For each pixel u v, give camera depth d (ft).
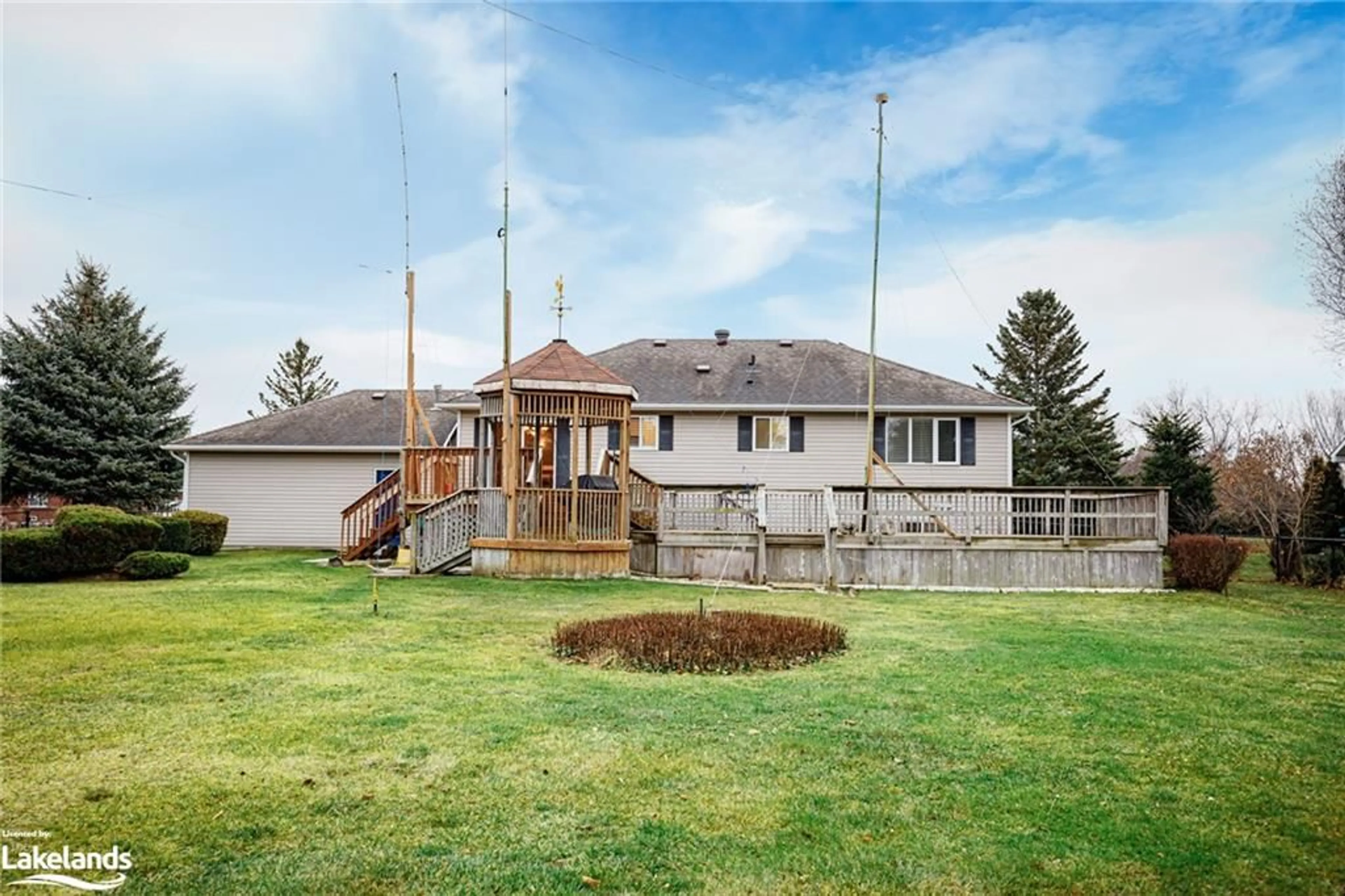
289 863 12.58
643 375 79.30
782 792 15.64
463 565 53.31
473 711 20.84
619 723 19.84
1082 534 53.16
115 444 93.66
